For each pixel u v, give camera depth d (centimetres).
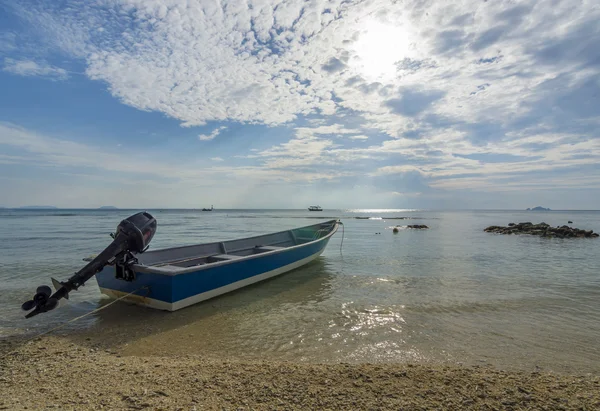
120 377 418
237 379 410
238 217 8631
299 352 532
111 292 790
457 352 532
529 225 3409
